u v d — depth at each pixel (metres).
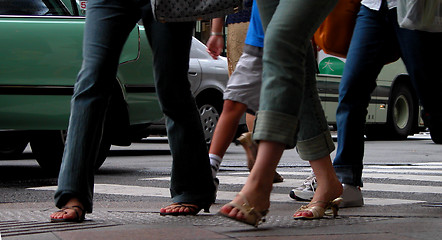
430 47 11.30
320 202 9.50
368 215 9.95
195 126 10.16
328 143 9.57
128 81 18.31
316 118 9.49
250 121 15.66
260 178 7.93
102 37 9.38
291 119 7.95
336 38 11.76
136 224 8.85
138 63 18.55
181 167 10.20
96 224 8.91
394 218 9.53
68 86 17.31
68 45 17.38
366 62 11.52
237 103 12.64
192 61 28.08
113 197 13.53
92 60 9.34
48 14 17.44
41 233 8.08
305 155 9.60
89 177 9.31
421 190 14.84
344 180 11.66
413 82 11.61
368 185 15.87
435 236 7.72
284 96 7.91
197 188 10.26
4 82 16.83
